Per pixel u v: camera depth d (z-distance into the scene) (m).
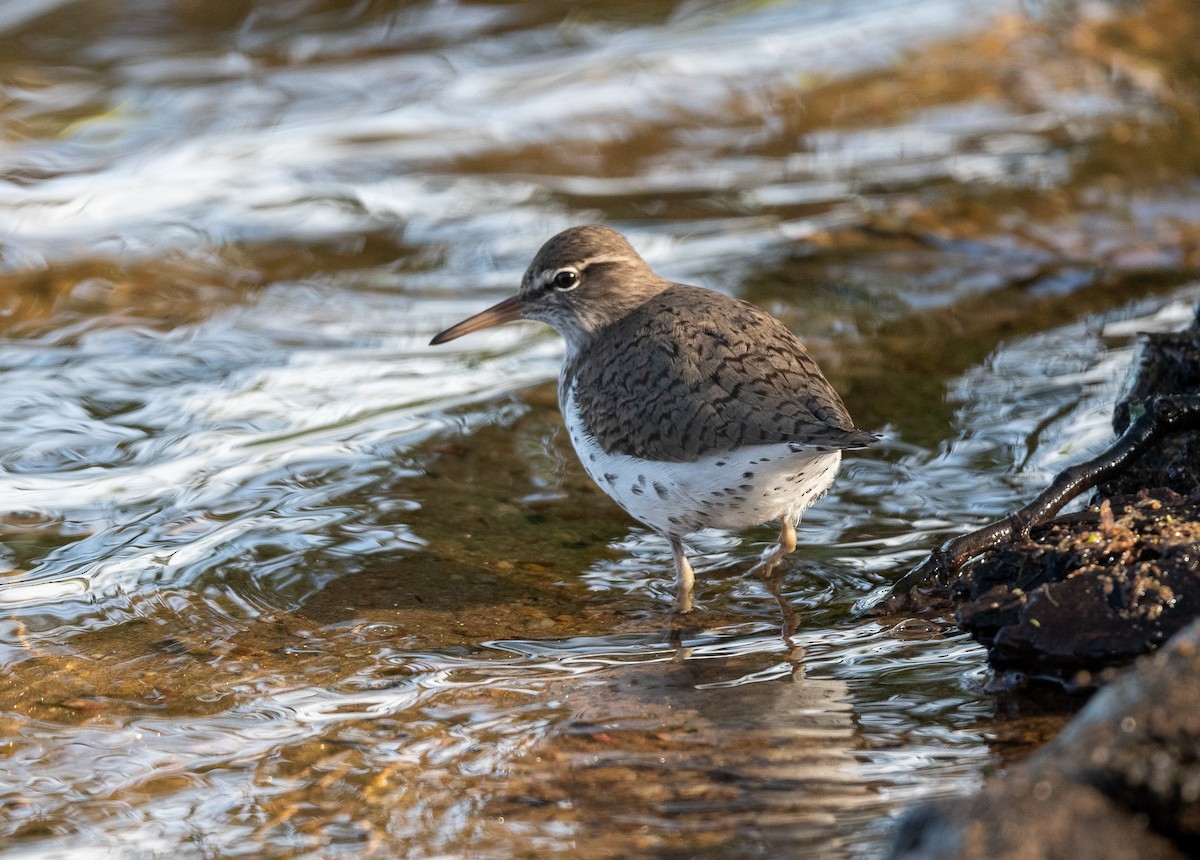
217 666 10.56
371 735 9.52
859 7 26.41
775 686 10.05
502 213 20.20
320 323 17.19
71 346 16.41
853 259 18.59
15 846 8.33
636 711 9.73
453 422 14.87
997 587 10.34
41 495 13.23
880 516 12.94
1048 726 9.11
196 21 26.06
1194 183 20.39
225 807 8.67
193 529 12.67
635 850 7.95
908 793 8.37
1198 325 13.42
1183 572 9.55
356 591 11.76
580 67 24.64
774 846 7.89
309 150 21.91
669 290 12.95
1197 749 6.72
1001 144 21.95
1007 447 13.95
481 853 8.02
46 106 22.88
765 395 10.99
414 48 25.48
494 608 11.53
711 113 23.09
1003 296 17.52
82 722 9.77
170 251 18.81
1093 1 25.78
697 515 11.53
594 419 11.98
